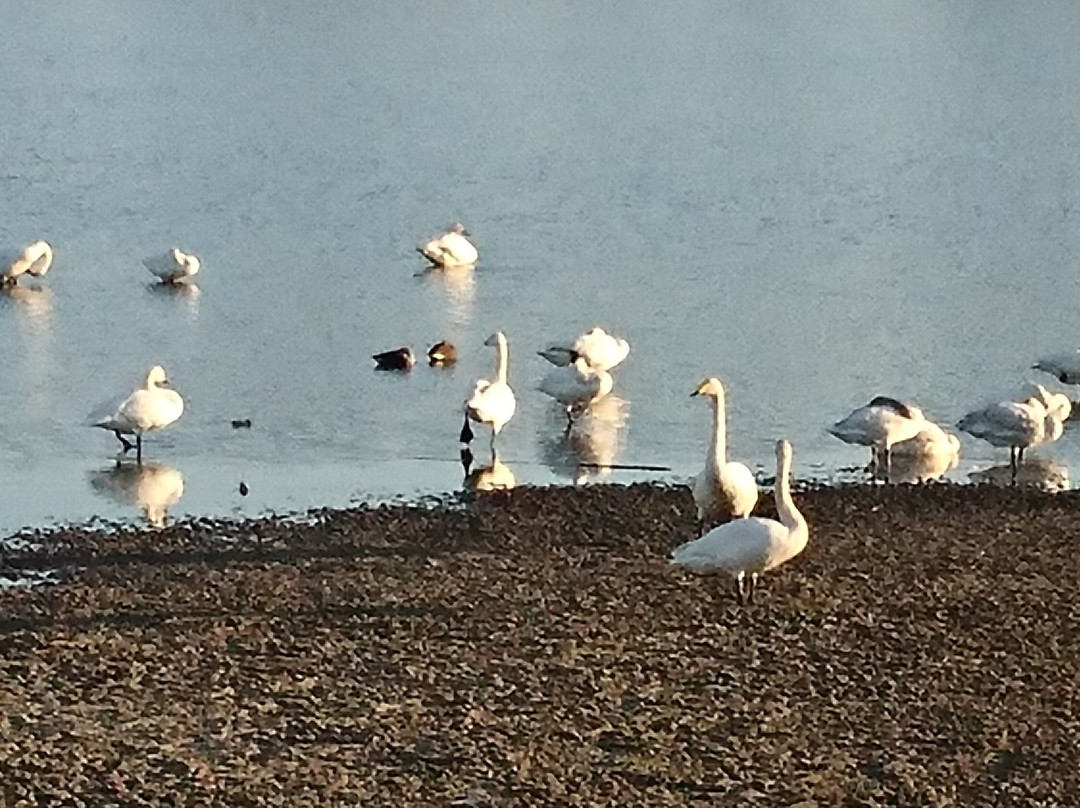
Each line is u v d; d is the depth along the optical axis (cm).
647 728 2006
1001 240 5375
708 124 7762
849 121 7862
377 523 2847
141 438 3428
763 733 1998
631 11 13312
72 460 3306
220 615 2391
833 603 2416
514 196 6116
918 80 9319
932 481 3147
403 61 10262
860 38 11500
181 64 10131
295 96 8781
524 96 8712
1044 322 4388
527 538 2756
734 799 1841
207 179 6500
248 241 5419
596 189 6228
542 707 2061
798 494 2991
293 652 2238
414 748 1948
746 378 3881
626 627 2325
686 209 5844
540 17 12862
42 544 2747
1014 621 2353
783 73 9644
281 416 3600
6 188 6272
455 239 4997
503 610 2395
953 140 7338
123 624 2355
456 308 4531
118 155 7025
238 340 4225
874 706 2075
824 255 5141
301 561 2652
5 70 9806
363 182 6425
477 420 3312
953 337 4241
